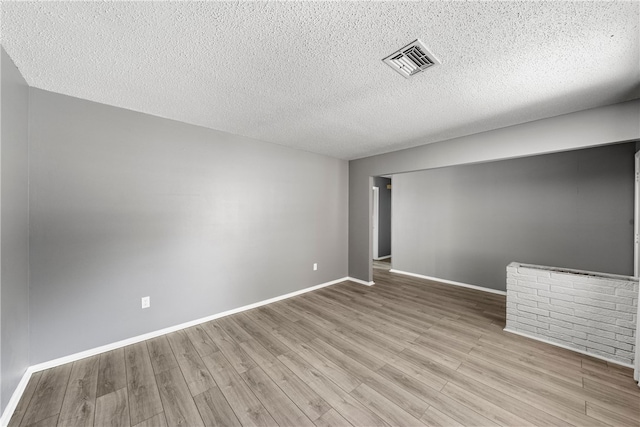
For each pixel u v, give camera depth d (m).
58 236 2.15
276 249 3.75
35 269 2.05
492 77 1.85
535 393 1.83
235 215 3.28
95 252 2.33
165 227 2.73
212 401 1.76
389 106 2.37
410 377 2.02
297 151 4.03
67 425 1.56
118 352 2.36
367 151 4.19
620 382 1.94
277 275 3.77
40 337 2.07
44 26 1.34
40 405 1.71
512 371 2.08
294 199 3.99
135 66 1.74
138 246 2.56
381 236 7.17
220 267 3.15
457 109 2.41
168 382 1.95
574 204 3.46
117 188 2.44
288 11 1.24
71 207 2.21
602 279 2.26
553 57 1.60
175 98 2.24
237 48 1.54
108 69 1.78
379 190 7.12
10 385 1.65
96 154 2.33
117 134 2.43
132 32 1.40
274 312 3.32
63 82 1.97
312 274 4.29
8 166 1.64
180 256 2.83
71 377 1.99
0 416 1.51
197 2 1.18
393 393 1.84
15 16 1.26
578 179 3.44
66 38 1.45
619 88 1.97
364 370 2.11
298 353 2.36
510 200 4.01
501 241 4.10
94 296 2.32
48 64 1.72
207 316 3.04
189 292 2.89
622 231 3.13
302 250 4.12
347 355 2.33
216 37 1.44
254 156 3.47
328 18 1.28
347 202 4.95
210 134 3.05
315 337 2.65
